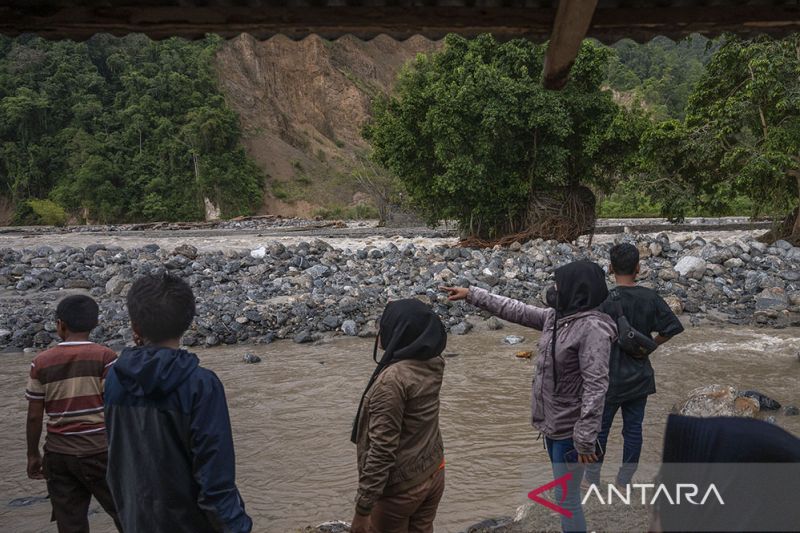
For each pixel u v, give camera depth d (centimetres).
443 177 2030
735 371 910
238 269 1712
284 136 9331
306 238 2438
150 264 1728
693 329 1205
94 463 392
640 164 1998
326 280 1585
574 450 364
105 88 8794
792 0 380
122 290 1563
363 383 912
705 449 125
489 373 943
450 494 549
